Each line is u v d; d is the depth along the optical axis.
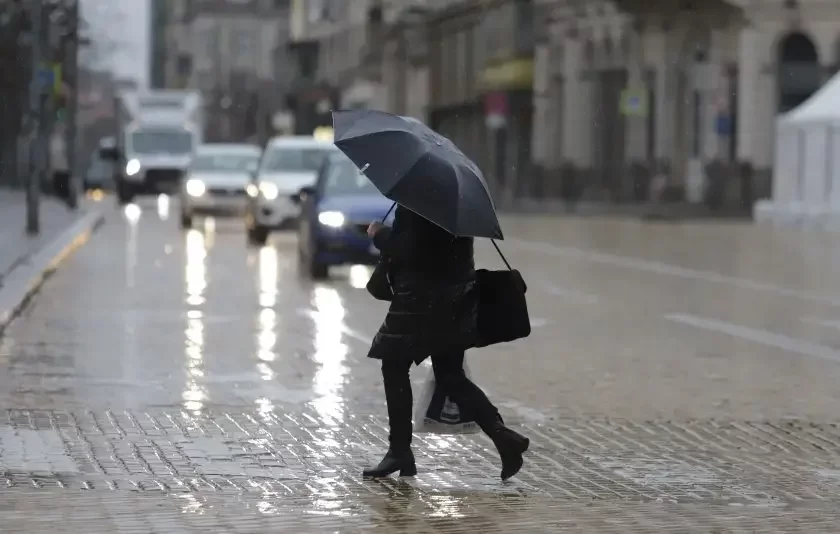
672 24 106.69
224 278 44.38
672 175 107.38
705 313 36.28
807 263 53.84
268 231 60.31
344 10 184.88
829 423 21.44
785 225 83.00
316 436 19.53
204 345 28.88
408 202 15.75
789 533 14.55
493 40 132.12
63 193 97.75
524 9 126.81
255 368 25.91
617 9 110.75
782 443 19.84
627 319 34.78
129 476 16.72
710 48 104.69
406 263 16.20
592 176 116.25
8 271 41.97
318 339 30.09
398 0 162.62
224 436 19.39
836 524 14.99
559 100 123.06
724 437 20.19
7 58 89.25
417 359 16.28
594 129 117.88
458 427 16.67
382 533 14.17
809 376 26.08
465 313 16.22
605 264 52.81
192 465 17.44
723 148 104.81
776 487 16.92
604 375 25.81
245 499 15.60
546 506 15.58
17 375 24.55
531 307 37.34
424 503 15.59
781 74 99.31
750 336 31.73
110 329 31.16
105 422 20.30
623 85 115.56
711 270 50.25
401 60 159.12
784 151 84.19
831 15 97.81
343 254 43.88
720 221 88.12
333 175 46.25
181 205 72.56
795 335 32.00
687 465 18.17
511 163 128.25
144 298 37.78
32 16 61.72
